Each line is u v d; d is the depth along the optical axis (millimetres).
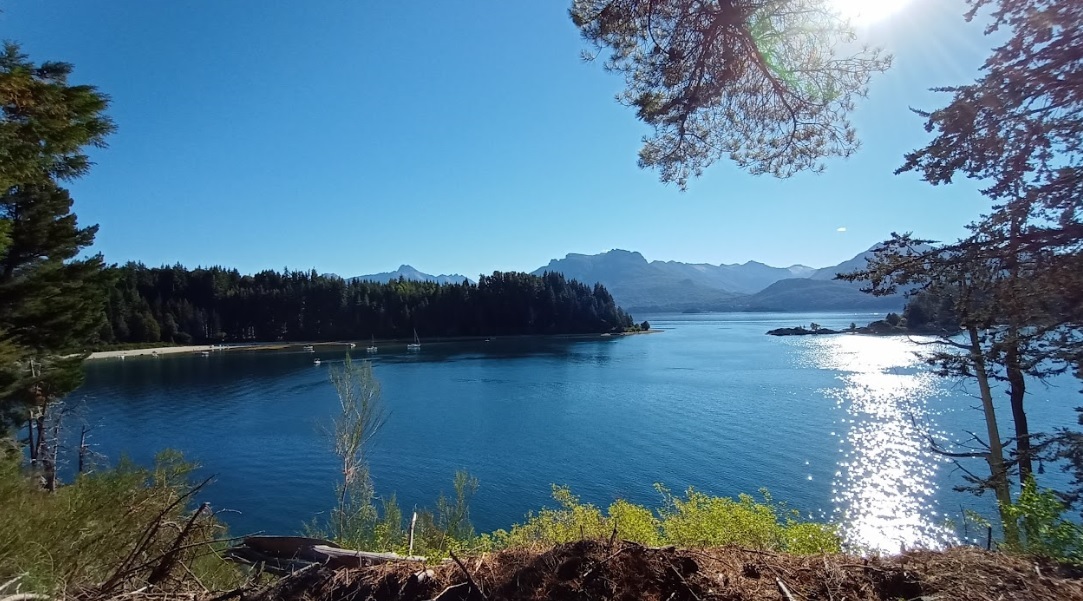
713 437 29750
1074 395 32812
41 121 3568
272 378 58812
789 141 4875
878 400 37781
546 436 31641
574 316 133500
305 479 23750
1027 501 4102
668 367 64750
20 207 13016
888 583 2521
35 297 13508
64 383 14383
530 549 2758
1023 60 4988
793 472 23359
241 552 3377
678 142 5137
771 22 4109
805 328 139250
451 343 110625
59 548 3006
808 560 2727
